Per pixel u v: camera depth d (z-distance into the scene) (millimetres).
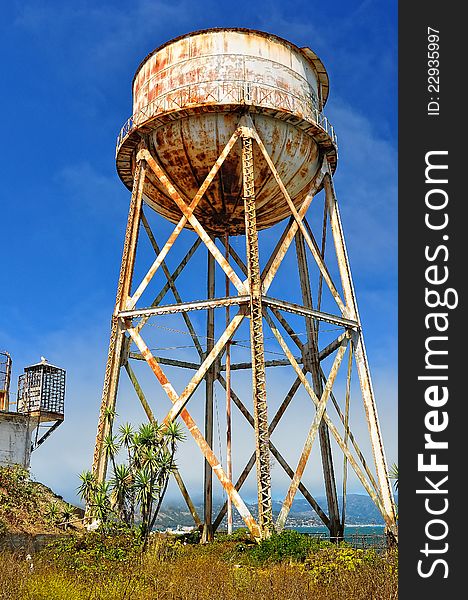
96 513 23344
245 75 26500
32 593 15500
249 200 25062
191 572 18719
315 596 15625
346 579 16859
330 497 29062
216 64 26656
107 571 19047
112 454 24656
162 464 23484
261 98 26219
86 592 16281
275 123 26516
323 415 24797
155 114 26297
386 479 25891
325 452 29688
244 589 16422
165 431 23594
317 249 29562
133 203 27125
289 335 30422
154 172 27250
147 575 18172
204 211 29453
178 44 27406
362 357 27156
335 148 28859
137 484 23312
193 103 25844
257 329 23359
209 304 24391
